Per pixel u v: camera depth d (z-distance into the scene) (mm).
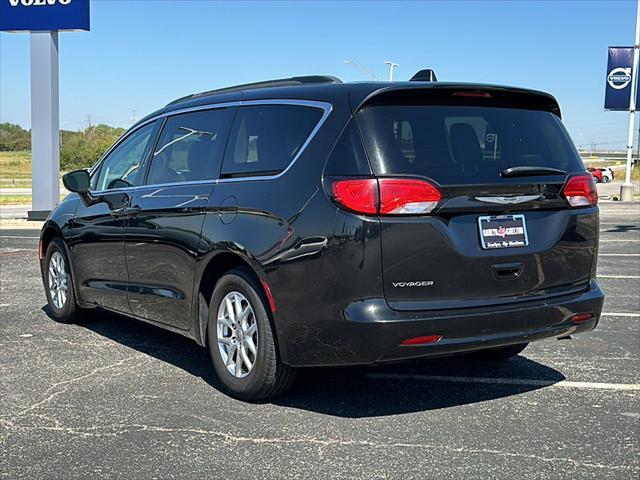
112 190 6086
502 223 4281
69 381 5094
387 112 4215
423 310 4043
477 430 4156
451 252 4094
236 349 4707
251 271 4551
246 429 4164
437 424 4258
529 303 4328
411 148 4152
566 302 4473
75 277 6602
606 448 3887
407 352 4020
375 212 3980
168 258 5234
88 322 7027
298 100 4570
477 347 4191
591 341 6340
